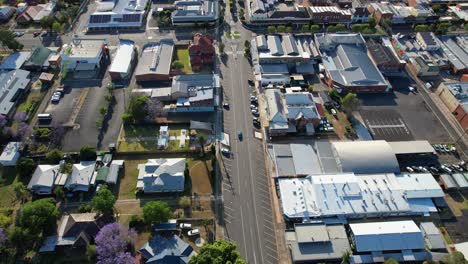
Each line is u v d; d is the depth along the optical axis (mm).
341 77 180250
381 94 178375
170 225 121000
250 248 118375
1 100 162375
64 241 114312
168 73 180625
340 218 124500
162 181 131000
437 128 161500
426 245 118312
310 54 193625
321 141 150375
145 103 157125
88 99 170375
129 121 157750
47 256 113375
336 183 130375
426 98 176750
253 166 143625
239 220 125750
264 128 157625
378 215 126625
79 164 138625
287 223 125000
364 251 114812
